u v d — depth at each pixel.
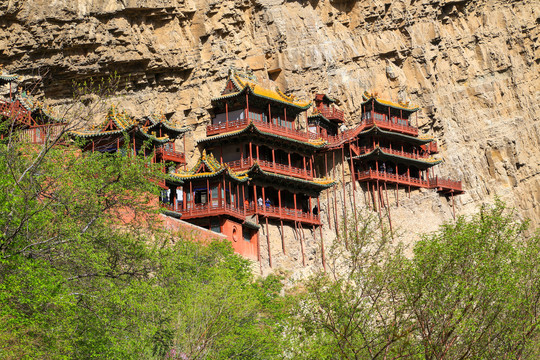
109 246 31.23
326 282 31.03
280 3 89.56
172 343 31.39
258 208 68.94
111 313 29.06
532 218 100.00
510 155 100.19
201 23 81.56
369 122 88.81
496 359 30.55
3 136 38.53
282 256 70.12
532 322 30.80
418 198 87.56
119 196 32.47
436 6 100.25
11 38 69.50
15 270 27.16
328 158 84.94
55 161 32.50
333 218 80.44
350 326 29.58
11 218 27.62
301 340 30.50
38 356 26.12
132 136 57.97
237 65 83.94
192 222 63.69
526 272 31.52
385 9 95.94
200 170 64.56
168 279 33.47
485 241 31.48
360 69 93.44
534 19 106.44
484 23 104.06
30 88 71.12
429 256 30.78
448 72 100.31
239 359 34.31
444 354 28.98
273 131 75.56
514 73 103.38
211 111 80.38
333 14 93.81
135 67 76.88
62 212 30.39
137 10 75.94
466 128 99.31
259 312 39.81
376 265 30.61
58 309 27.47
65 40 71.50
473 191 96.44
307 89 88.62
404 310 30.28
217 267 40.19
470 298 29.61
